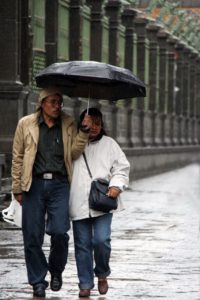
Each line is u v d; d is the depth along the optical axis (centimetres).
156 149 7919
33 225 1739
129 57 6731
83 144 1728
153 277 2036
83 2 5288
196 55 10262
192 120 10569
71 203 1745
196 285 1939
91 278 1777
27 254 1756
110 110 6178
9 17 4109
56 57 4712
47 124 1738
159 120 8250
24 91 4169
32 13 4325
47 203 1744
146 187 5916
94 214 1738
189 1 8956
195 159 10969
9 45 4116
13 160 1741
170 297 1802
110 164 1755
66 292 1827
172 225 3222
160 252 2458
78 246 1769
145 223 3288
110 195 1730
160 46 8194
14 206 1773
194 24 9506
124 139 6675
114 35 6181
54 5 4688
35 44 4478
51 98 1725
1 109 4106
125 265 2208
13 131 4094
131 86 1734
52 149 1731
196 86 10706
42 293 1758
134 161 6819
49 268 1781
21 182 1733
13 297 1767
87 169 1745
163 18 7956
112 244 2617
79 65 1706
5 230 2886
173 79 8806
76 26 5197
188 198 4822
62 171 1734
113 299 1766
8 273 2042
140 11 6956
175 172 8581
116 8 6147
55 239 1739
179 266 2208
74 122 1758
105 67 1706
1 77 4106
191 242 2700
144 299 1773
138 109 7256
